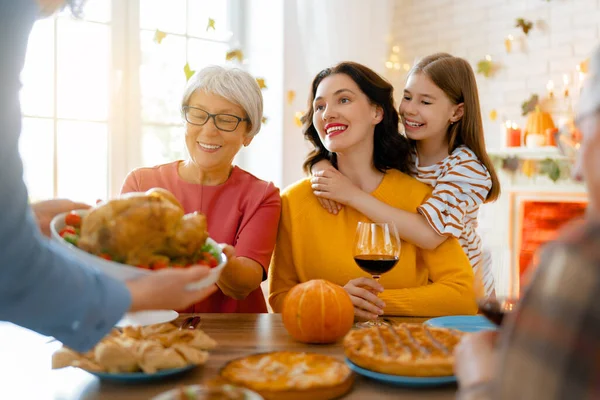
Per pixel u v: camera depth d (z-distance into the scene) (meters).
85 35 3.10
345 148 1.74
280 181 3.61
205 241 1.06
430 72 1.98
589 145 0.50
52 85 3.01
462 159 1.89
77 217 1.04
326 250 1.71
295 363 0.91
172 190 1.76
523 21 3.61
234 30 3.68
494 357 0.64
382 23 3.96
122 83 3.21
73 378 0.93
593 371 0.42
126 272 0.87
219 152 1.67
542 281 0.47
